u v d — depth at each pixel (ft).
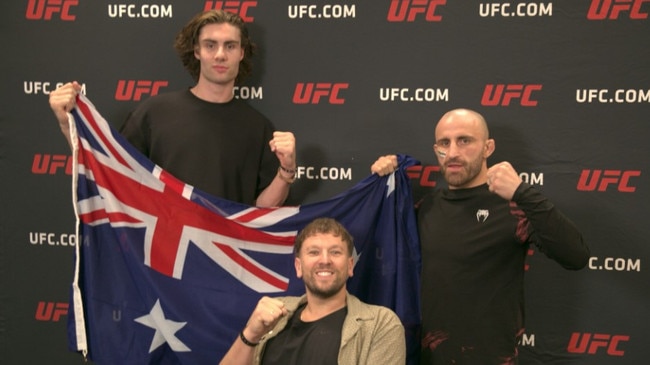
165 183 7.57
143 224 7.49
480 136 7.07
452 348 7.08
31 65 8.61
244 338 6.51
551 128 8.18
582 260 6.55
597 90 8.09
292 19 8.38
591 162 8.17
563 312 8.40
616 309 8.30
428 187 8.41
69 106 7.20
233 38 7.61
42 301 8.89
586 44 8.05
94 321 7.39
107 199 7.38
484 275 7.00
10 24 8.60
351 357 6.44
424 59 8.27
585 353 8.40
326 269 6.59
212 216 7.62
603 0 7.98
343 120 8.44
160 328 7.47
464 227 7.14
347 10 8.31
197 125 7.85
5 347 8.98
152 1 8.45
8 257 8.87
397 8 8.25
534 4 8.07
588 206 8.23
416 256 7.75
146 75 8.55
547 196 8.27
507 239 6.95
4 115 8.70
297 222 7.75
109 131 7.45
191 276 7.57
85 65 8.58
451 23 8.20
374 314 6.64
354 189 7.75
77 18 8.54
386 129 8.39
